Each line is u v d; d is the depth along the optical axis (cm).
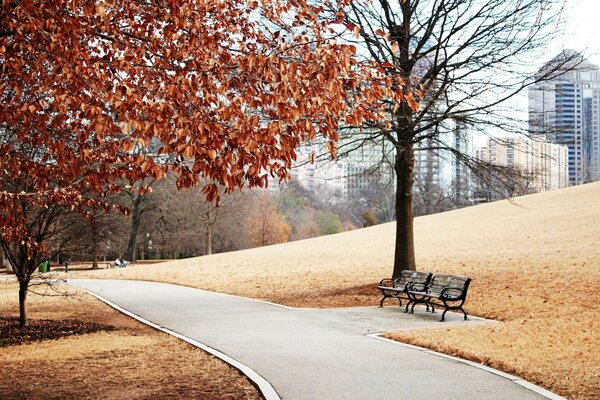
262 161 719
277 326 1555
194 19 736
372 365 1059
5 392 927
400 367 1041
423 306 1903
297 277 2972
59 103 732
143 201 6500
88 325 1686
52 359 1197
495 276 2370
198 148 695
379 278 2683
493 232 4400
